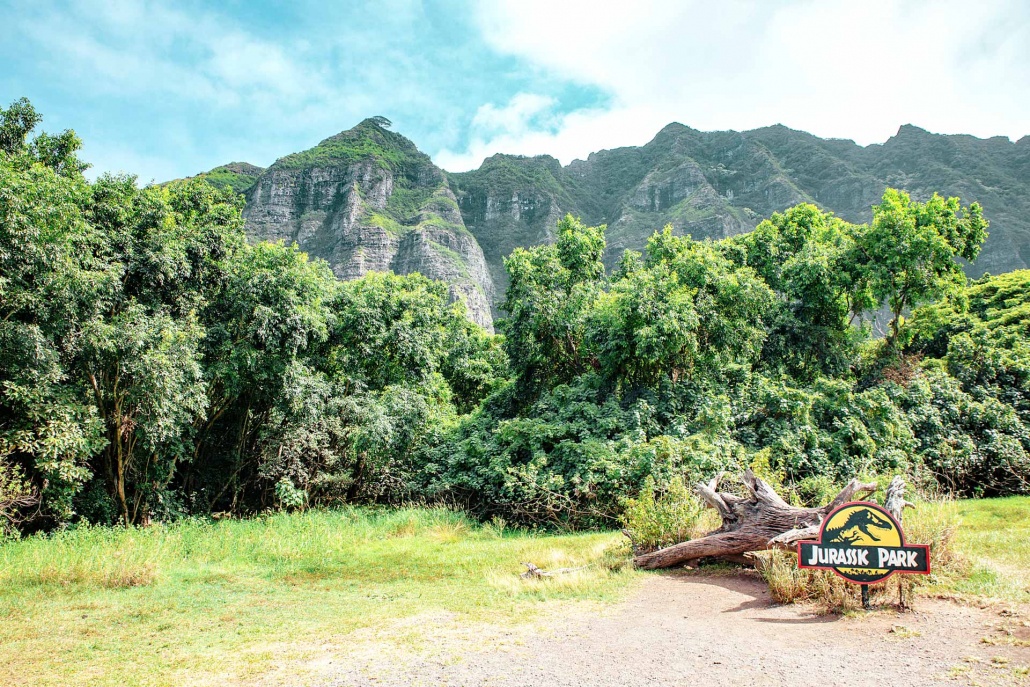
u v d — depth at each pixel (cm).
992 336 2192
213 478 1906
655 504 986
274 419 1834
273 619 660
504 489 1587
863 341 2292
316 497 1923
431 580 858
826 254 2175
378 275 2484
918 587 602
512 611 646
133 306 1415
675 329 1608
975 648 430
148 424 1396
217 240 1781
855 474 1398
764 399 1616
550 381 2095
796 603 609
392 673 452
